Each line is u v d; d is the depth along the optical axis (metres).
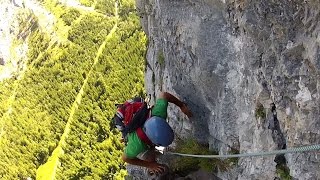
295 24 5.32
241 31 6.42
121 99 58.50
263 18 5.71
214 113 7.90
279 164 6.26
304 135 5.53
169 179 8.54
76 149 58.06
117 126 7.82
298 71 5.39
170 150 9.48
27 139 64.19
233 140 7.48
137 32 63.84
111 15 71.88
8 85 76.75
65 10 79.88
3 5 87.88
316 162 5.51
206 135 8.59
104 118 57.97
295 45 5.34
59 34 75.88
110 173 51.75
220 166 7.96
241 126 7.05
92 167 53.81
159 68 11.44
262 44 5.93
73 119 60.75
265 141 6.41
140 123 7.61
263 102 6.25
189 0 7.64
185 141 9.20
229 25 6.84
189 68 8.23
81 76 66.25
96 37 69.25
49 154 61.28
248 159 7.02
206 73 7.48
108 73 61.88
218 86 7.41
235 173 7.54
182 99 8.98
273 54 5.77
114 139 54.47
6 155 63.59
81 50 69.69
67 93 65.81
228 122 7.41
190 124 8.89
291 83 5.54
